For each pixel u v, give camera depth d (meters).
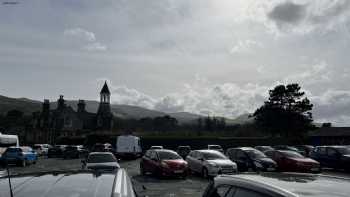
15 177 3.61
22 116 105.56
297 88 63.59
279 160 22.88
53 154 49.25
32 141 95.94
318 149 25.66
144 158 22.38
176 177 20.69
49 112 101.88
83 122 105.81
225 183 4.15
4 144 35.22
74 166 30.47
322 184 3.36
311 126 62.34
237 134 69.38
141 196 5.07
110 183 3.33
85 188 3.10
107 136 68.81
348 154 23.56
